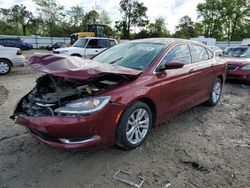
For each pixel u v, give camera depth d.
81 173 2.93
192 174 2.96
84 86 3.18
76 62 3.12
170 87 3.86
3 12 61.88
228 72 8.12
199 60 4.87
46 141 3.07
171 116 4.12
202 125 4.50
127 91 3.21
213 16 60.19
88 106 2.89
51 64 3.02
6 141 3.67
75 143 2.95
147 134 3.68
